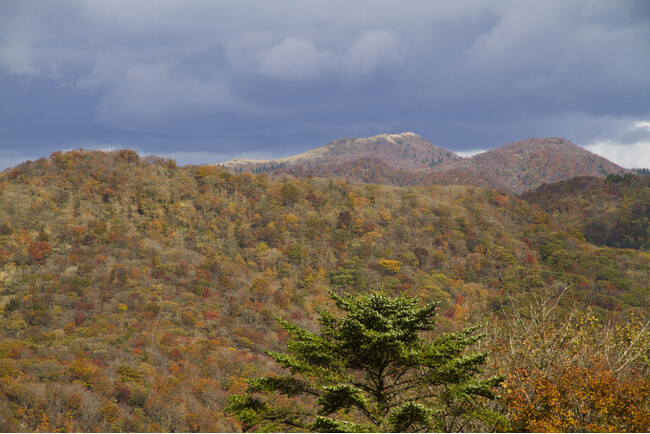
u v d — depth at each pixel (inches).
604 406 575.8
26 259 4239.7
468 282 5093.5
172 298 3996.1
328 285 4800.7
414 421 596.1
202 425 2209.6
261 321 3838.6
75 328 3245.6
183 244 5285.4
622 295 3846.0
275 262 5187.0
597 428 565.0
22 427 1934.1
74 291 3860.7
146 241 5044.3
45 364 2454.5
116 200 5600.4
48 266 4237.2
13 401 2085.4
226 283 4362.7
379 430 581.9
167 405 2303.2
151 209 5654.5
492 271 5221.5
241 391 2541.8
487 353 652.1
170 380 2576.3
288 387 657.6
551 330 745.6
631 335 733.9
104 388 2338.8
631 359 686.5
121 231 5093.5
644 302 3695.9
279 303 4158.5
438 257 5492.1
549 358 695.1
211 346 3117.6
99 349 2888.8
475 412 618.2
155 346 3029.0
